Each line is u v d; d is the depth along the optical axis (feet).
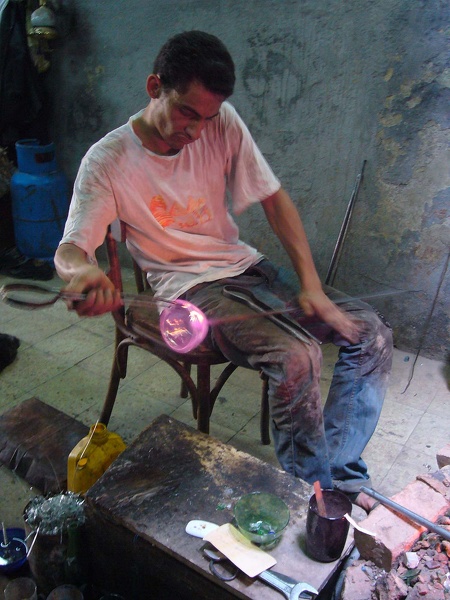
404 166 9.05
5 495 6.68
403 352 10.02
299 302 6.38
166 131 5.56
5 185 13.23
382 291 9.96
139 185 6.02
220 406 8.50
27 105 12.95
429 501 5.30
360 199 9.68
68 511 5.46
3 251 13.80
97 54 11.97
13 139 13.39
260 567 4.50
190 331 6.09
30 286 4.95
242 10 9.71
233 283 6.48
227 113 6.25
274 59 9.70
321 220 10.25
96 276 5.12
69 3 11.89
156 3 10.69
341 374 6.34
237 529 4.86
